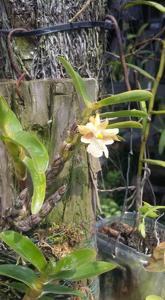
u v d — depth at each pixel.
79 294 0.53
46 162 0.46
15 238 0.49
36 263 0.49
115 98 0.51
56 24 0.59
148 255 0.68
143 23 1.19
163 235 0.75
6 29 0.59
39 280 0.50
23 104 0.56
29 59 0.59
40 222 0.56
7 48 0.59
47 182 0.53
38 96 0.56
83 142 0.50
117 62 0.78
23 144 0.47
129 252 0.69
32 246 0.49
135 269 0.69
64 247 0.59
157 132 1.28
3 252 0.57
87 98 0.52
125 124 0.54
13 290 0.58
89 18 0.62
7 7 0.58
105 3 0.67
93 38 0.63
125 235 0.76
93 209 0.61
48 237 0.59
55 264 0.50
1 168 0.57
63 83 0.56
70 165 0.58
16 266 0.52
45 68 0.60
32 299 0.52
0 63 0.60
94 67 0.65
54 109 0.56
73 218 0.60
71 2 0.59
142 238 0.75
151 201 1.18
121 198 1.30
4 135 0.48
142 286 0.68
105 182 1.32
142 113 0.53
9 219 0.53
